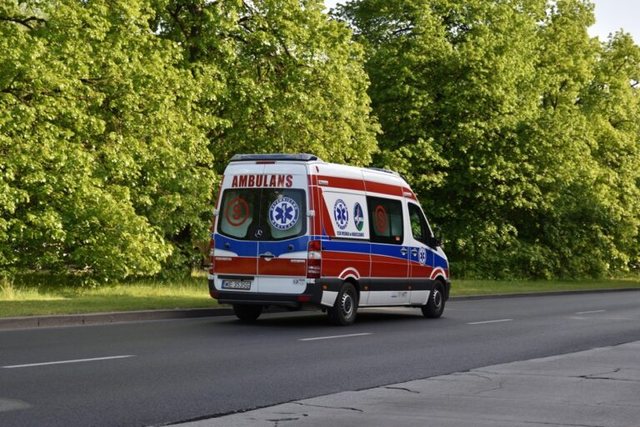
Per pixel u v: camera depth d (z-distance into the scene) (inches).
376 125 1414.9
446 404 358.6
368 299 748.0
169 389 380.5
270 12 1293.1
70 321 669.3
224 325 697.0
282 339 598.9
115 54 1067.3
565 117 1875.0
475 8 1768.0
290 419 321.4
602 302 1167.6
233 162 727.7
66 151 1008.9
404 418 327.3
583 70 2124.8
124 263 1043.9
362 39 1763.0
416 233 816.9
